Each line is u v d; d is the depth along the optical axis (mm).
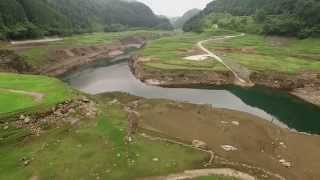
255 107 51344
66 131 33344
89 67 86375
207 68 69125
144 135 34750
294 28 103812
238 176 28000
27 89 42219
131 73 76438
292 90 60438
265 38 113062
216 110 46031
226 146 33906
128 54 113750
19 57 70938
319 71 63938
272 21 117188
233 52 87312
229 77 66312
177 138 35188
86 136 32562
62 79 71062
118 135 33250
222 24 155500
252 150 33562
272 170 29781
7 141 30641
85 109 38125
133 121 38688
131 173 27203
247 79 65000
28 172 26578
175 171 27938
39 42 103062
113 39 137750
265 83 63625
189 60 77562
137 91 60406
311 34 97875
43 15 129000
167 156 30188
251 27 135625
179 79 65875
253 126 40156
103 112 39156
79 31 158125
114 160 28750
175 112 44062
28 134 31922
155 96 57000
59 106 36594
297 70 65438
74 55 94875
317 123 44312
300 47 90625
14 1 110625
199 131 37750
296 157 32688
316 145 35688
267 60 75250
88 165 27828
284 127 42219
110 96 52156
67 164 27812
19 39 103500
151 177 26922
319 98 54875
